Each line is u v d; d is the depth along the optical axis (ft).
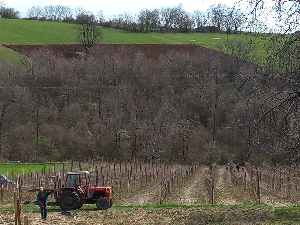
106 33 439.63
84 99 289.53
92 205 78.74
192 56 319.27
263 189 112.47
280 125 50.60
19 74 306.76
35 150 223.92
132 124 256.11
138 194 102.06
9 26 425.28
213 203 86.69
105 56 345.51
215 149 223.71
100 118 264.52
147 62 334.85
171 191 108.88
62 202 72.13
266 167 150.20
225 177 162.91
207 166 221.46
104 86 308.81
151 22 477.36
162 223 58.23
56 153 226.17
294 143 50.42
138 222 59.41
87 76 318.86
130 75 323.98
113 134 243.19
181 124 251.39
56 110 272.92
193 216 61.93
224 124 236.43
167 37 422.00
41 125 249.14
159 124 254.47
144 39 413.59
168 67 321.93
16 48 353.72
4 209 71.77
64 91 295.89
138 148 242.17
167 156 238.48
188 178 151.94
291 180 117.50
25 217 42.78
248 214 61.52
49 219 62.80
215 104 236.43
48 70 314.35
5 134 237.86
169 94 294.66
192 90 280.92
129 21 483.92
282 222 54.90
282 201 90.63
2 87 270.46
